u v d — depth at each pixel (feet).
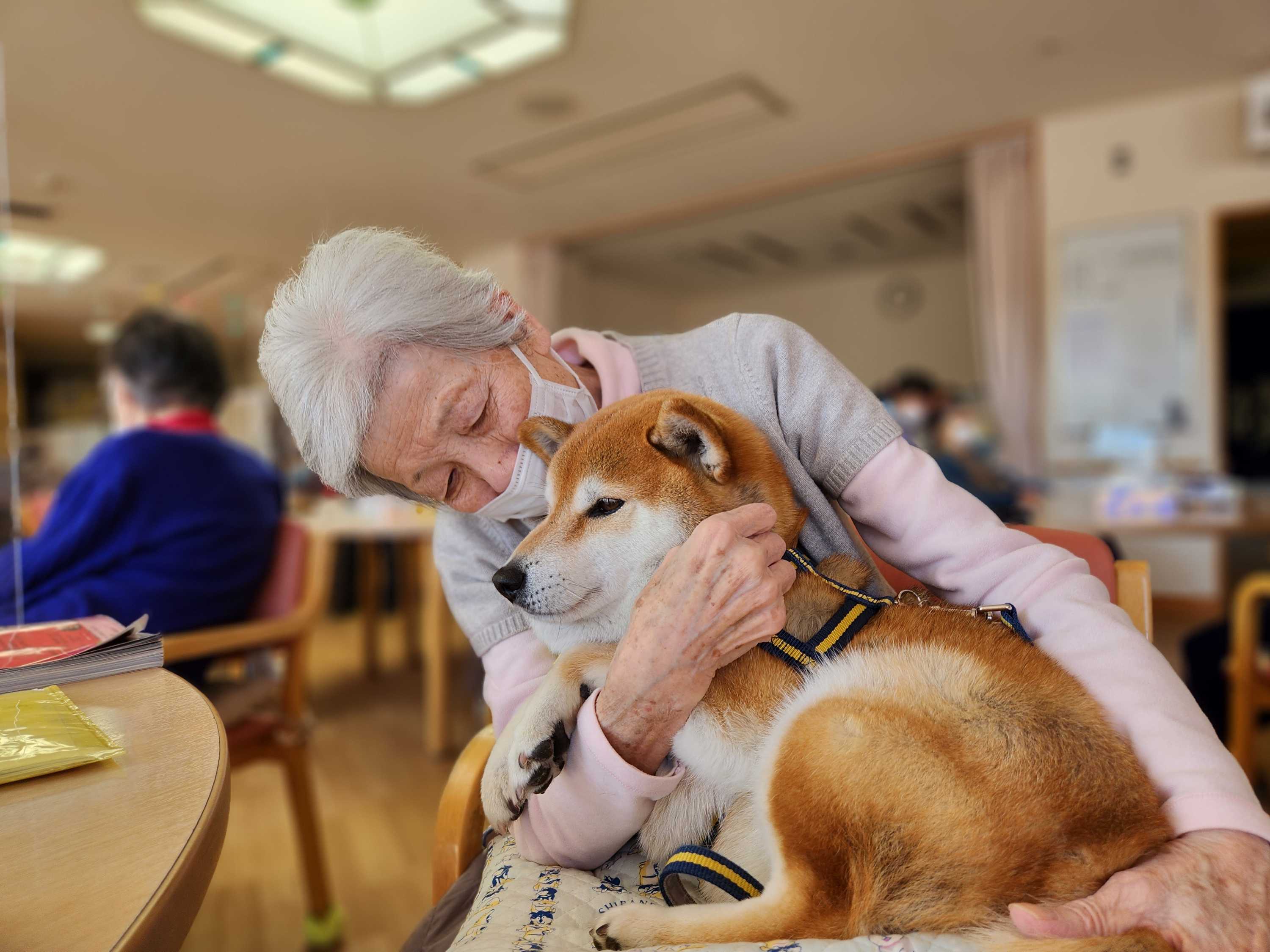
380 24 12.66
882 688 2.40
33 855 1.63
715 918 2.23
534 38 13.09
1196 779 2.16
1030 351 17.49
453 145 17.24
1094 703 2.35
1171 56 14.24
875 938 2.02
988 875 2.08
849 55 13.96
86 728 2.29
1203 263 15.80
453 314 3.03
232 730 5.66
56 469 20.42
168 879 1.54
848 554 3.10
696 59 13.89
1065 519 10.77
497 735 3.20
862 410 3.08
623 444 2.84
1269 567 16.52
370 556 13.41
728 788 2.65
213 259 25.11
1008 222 17.51
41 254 23.94
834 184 19.89
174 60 13.20
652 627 2.43
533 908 2.47
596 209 22.39
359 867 7.07
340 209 21.25
